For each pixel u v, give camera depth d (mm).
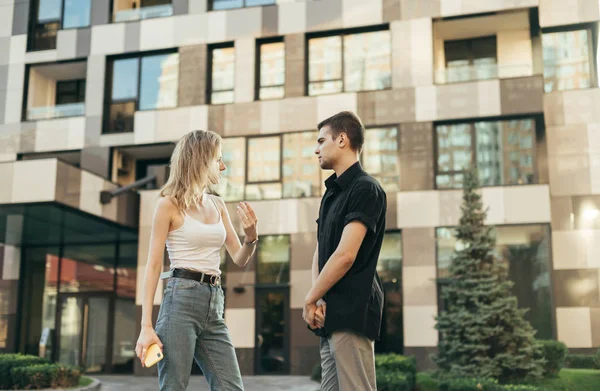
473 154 17844
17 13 22125
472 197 14336
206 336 3549
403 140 18156
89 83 20969
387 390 11109
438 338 16812
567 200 17484
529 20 18703
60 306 20922
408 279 17312
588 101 17797
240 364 17844
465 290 13305
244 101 19594
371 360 3291
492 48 19469
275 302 18141
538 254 16766
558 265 17219
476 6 18328
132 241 20828
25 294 21312
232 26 20125
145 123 20203
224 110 19656
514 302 13062
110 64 21125
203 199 3693
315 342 17578
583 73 18516
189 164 3555
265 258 18531
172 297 3432
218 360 3551
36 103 22031
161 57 20766
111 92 20953
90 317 20625
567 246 17250
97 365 20109
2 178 16188
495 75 18094
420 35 18594
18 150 21172
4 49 21938
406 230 17578
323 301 3311
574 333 16781
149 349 3240
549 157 17797
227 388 3539
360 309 3209
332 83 19312
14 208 16453
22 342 20969
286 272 18312
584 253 17125
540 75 17500
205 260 3535
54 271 21281
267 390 13398
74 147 20703
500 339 12781
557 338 16547
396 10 18906
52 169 15938
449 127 18203
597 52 18500
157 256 3422
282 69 19797
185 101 20031
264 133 19234
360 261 3268
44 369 12109
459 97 17984
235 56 19969
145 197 19094
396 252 17859
